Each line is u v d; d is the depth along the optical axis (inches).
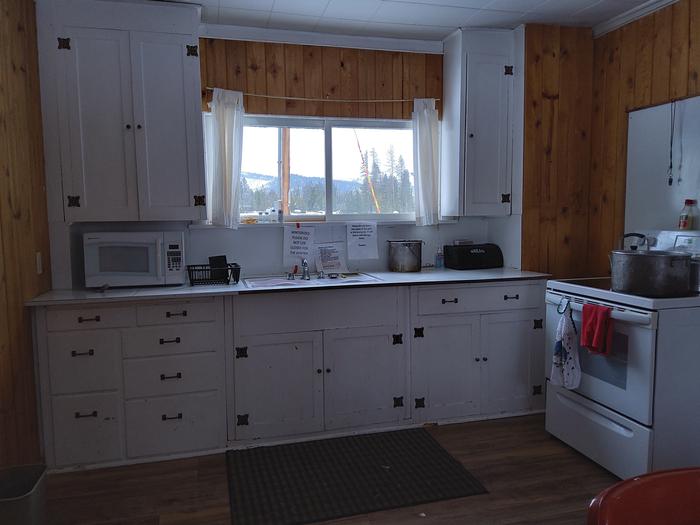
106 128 109.6
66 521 84.4
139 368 102.9
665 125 114.3
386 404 117.8
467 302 121.0
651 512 35.1
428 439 112.9
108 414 102.2
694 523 35.9
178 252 112.3
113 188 110.9
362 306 114.5
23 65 98.0
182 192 114.3
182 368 105.1
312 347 112.1
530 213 134.3
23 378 94.0
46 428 99.9
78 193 109.3
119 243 109.2
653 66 117.0
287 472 98.9
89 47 107.7
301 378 112.0
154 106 111.3
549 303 112.6
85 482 96.5
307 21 124.2
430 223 140.7
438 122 142.1
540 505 87.5
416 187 141.1
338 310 113.2
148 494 92.2
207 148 125.8
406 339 118.0
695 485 36.9
